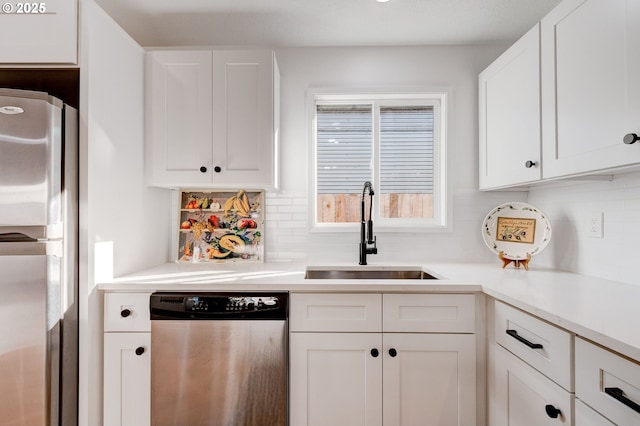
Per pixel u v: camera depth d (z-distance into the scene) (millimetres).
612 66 1081
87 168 1367
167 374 1406
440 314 1432
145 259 1835
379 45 2139
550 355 1030
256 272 1722
